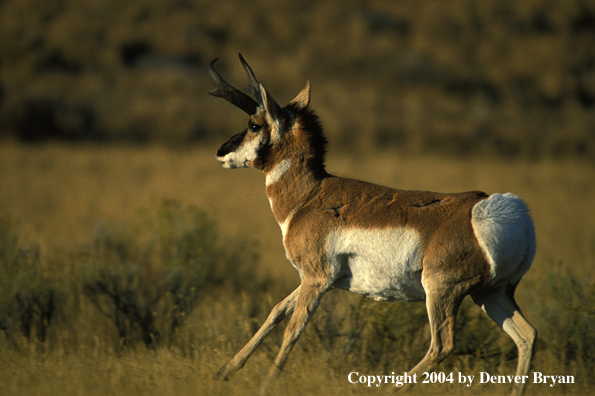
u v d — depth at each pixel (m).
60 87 129.88
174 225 38.25
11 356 21.94
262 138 23.03
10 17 164.62
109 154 95.44
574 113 159.25
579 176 95.31
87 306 29.41
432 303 20.19
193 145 114.00
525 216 20.38
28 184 72.19
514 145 127.12
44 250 33.09
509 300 21.48
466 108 149.00
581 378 22.48
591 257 45.22
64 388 19.20
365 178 84.69
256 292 34.75
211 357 22.70
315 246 21.39
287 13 192.12
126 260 33.78
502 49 186.00
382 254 20.73
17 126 105.12
